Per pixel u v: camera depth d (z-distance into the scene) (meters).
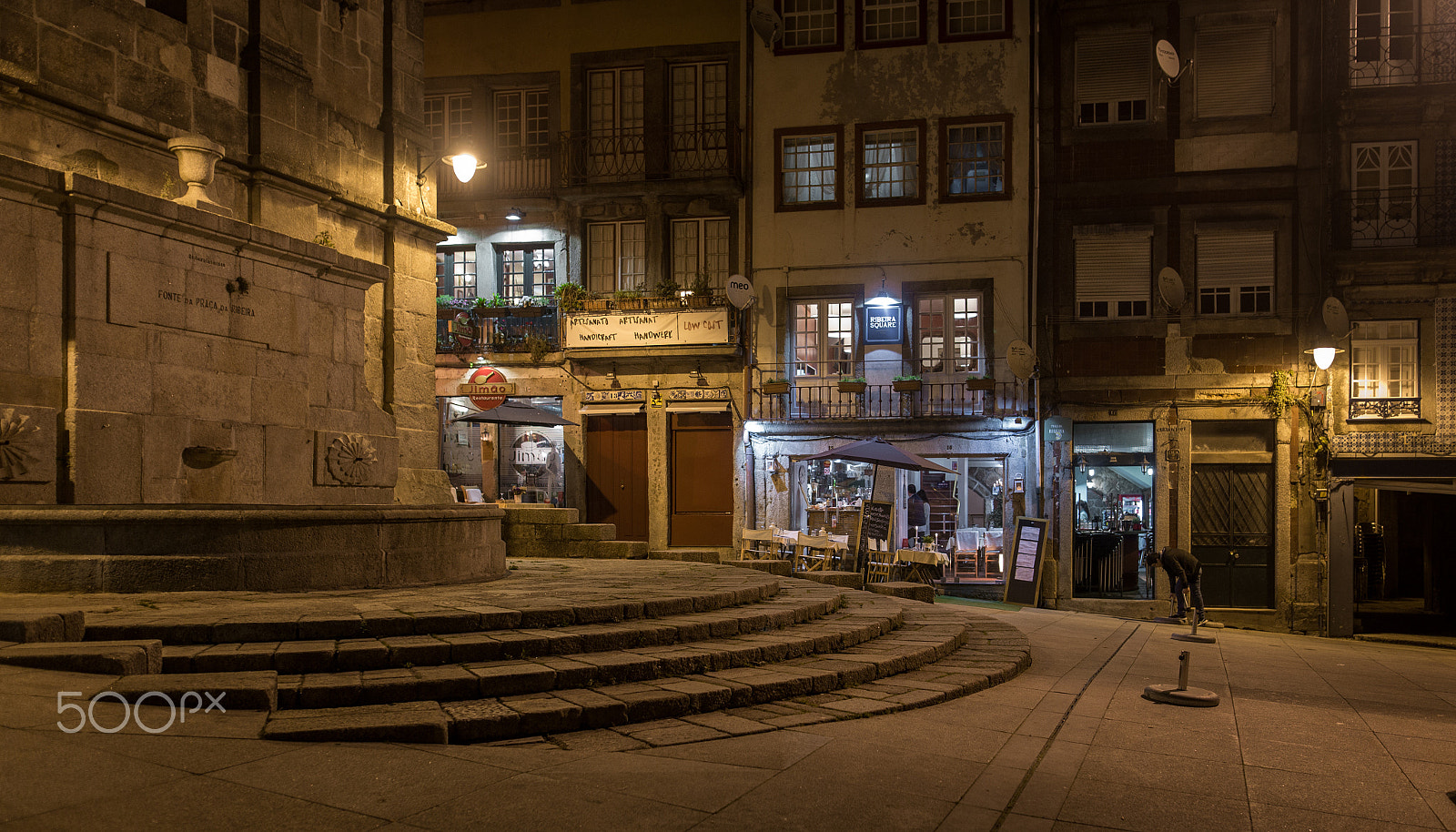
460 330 21.42
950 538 20.22
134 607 6.54
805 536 17.78
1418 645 17.45
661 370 20.98
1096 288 19.75
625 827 3.79
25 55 8.82
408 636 6.41
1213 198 19.33
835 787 4.59
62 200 8.20
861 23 20.67
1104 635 12.55
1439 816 4.70
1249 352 19.11
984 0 20.33
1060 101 19.95
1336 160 18.83
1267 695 8.32
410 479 13.16
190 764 3.97
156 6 10.59
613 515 21.16
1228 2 19.33
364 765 4.29
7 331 7.80
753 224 20.88
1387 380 18.59
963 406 19.83
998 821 4.27
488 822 3.73
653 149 21.03
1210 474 19.27
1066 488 19.53
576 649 6.68
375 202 13.07
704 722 5.81
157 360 8.91
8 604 6.48
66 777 3.62
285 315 10.39
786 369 20.69
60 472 8.09
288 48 11.64
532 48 21.61
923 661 8.22
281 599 7.28
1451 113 18.23
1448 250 17.86
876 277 20.41
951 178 20.36
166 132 10.11
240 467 9.73
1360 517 22.66
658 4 21.19
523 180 21.59
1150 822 4.40
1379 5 18.86
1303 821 4.54
